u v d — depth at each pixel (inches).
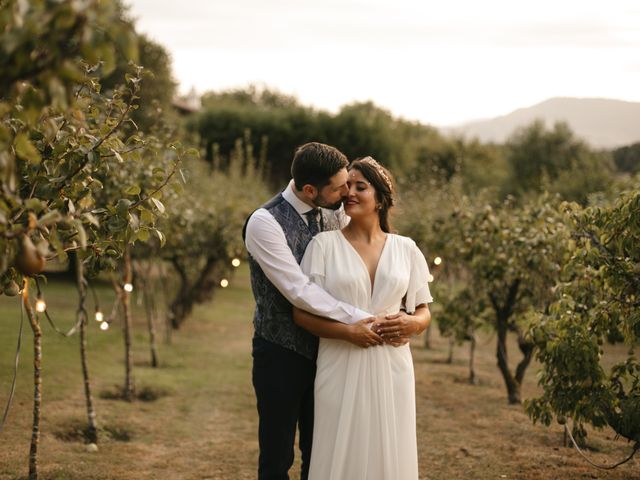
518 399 276.2
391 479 127.8
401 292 132.6
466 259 295.7
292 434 140.6
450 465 193.8
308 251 133.6
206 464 196.4
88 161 116.8
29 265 84.1
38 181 112.0
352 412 127.3
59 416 226.5
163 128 256.7
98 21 66.1
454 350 425.7
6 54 65.4
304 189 132.2
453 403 275.3
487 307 306.0
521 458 199.8
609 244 157.6
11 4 73.6
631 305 151.4
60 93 67.4
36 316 167.8
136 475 182.7
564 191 684.1
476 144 1471.5
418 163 1362.0
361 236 134.8
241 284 840.3
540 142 1144.8
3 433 205.2
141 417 242.7
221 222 461.1
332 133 1293.1
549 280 256.8
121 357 349.1
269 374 137.7
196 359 366.6
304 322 129.9
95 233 120.5
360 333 125.2
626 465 191.9
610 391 157.6
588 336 157.2
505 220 285.4
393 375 130.3
